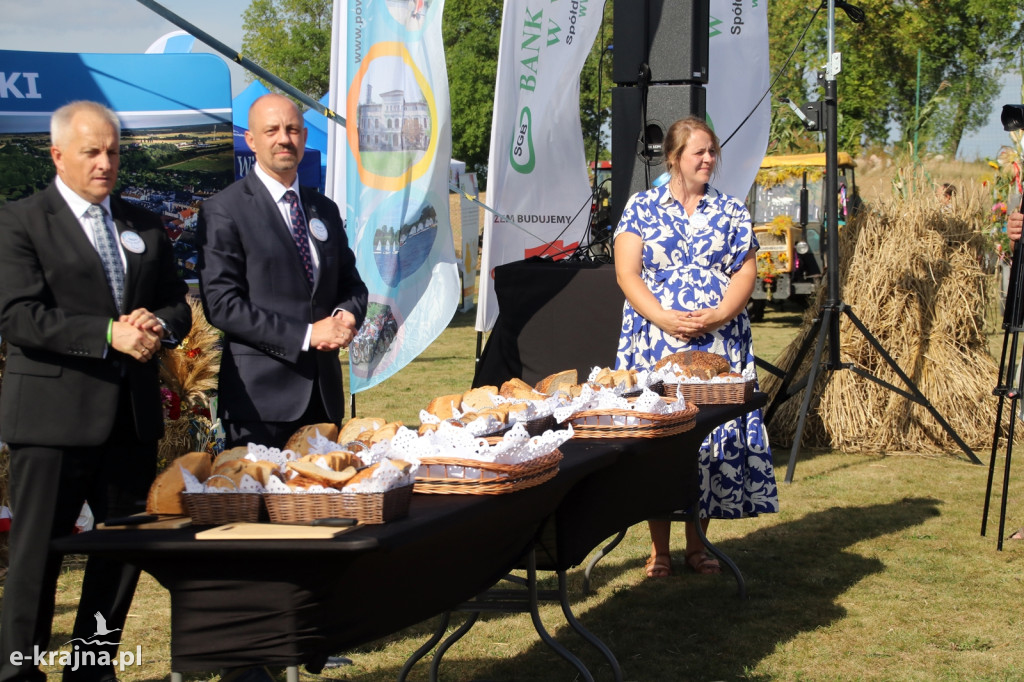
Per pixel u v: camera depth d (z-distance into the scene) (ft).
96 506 9.73
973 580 13.80
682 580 14.03
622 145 17.78
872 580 13.84
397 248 17.46
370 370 17.70
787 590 13.52
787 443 22.85
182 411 15.12
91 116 9.27
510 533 8.16
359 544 5.74
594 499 9.31
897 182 24.16
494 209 20.92
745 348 13.76
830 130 19.70
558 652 9.17
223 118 16.55
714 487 13.58
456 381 32.09
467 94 99.45
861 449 22.34
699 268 13.46
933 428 22.35
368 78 17.16
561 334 16.99
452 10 101.76
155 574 6.20
